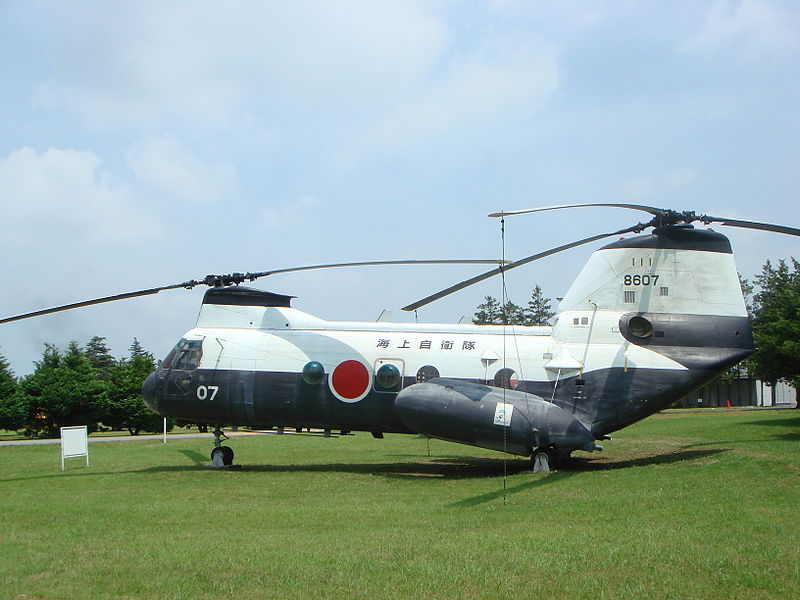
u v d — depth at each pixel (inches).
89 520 451.2
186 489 611.2
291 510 484.1
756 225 671.8
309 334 795.4
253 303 820.0
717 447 776.9
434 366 754.2
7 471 798.5
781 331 1067.9
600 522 407.2
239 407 785.6
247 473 736.3
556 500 498.3
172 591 277.9
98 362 4325.8
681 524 389.1
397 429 768.3
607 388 714.2
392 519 439.5
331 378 769.6
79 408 1801.2
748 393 2711.6
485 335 769.6
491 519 429.4
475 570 296.4
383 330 789.2
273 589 278.5
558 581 280.7
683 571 288.4
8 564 326.0
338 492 583.8
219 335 807.7
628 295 730.8
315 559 320.8
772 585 267.9
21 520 454.3
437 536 372.8
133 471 768.3
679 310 721.6
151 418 1952.5
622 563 300.8
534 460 684.7
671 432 1097.4
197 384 794.2
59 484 660.1
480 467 792.9
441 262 701.9
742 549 319.0
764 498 463.2
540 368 734.5
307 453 991.6
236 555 333.4
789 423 1109.7
